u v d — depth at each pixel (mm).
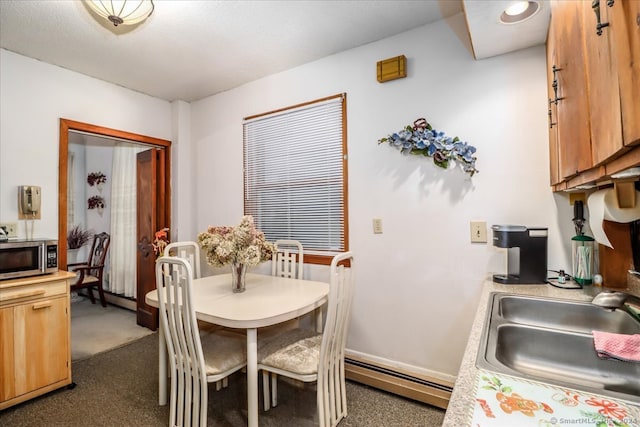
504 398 696
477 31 1642
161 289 1732
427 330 2145
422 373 2154
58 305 2215
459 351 2043
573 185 1292
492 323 1156
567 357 1091
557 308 1394
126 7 1699
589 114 923
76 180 4676
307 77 2664
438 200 2104
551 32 1470
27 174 2484
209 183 3375
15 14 1968
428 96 2131
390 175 2275
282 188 2834
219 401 2133
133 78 2928
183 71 2797
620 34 641
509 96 1886
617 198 1226
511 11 1479
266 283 2318
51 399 2133
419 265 2172
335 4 1917
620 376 1015
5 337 1975
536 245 1701
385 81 2277
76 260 4652
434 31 2115
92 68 2717
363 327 2389
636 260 1435
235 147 3164
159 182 3471
